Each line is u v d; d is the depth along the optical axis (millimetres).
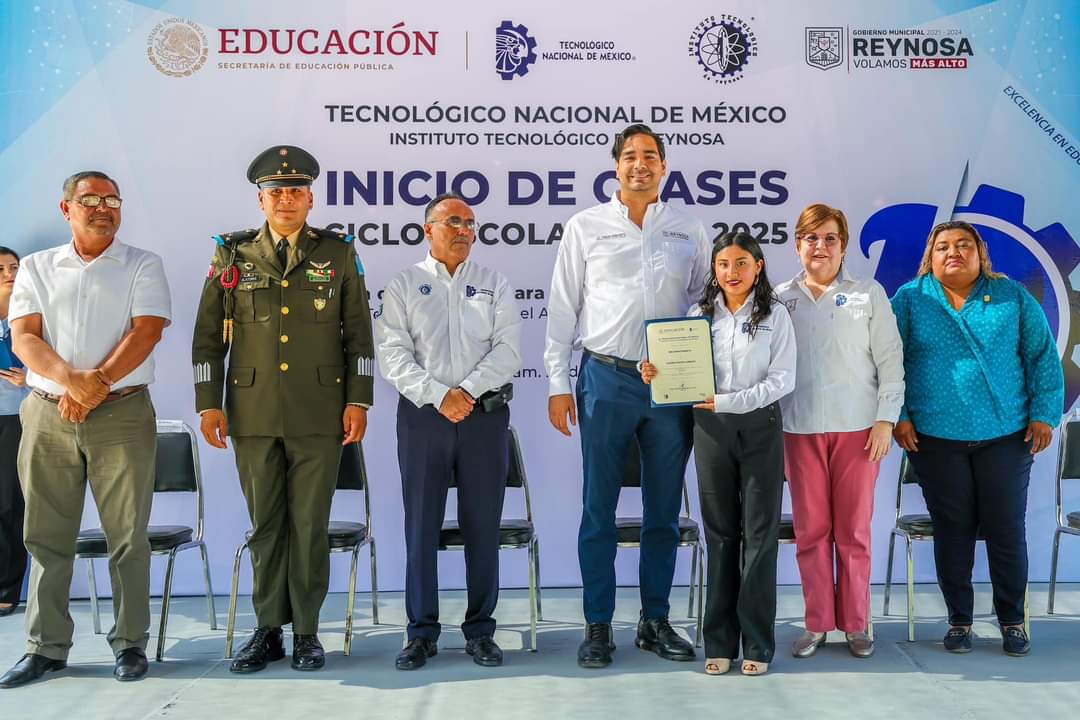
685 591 4402
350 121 4355
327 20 4340
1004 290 3508
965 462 3463
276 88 4336
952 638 3469
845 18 4387
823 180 4402
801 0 4375
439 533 3428
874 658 3369
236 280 3332
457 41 4359
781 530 3627
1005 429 3428
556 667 3289
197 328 3373
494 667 3293
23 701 2951
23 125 4281
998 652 3432
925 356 3518
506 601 4254
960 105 4402
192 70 4316
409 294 3439
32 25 4277
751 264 3227
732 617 3234
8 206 4285
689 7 4367
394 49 4355
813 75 4383
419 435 3355
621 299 3389
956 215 4410
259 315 3314
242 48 4328
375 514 4391
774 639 3303
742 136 4387
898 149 4402
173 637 3727
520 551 4469
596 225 3479
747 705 2879
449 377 3408
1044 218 4418
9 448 4156
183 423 3928
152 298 3299
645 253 3412
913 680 3117
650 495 3420
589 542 3408
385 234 4371
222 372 3385
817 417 3404
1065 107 4406
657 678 3154
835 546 3498
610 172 4391
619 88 4375
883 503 4406
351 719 2779
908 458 3799
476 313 3441
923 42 4387
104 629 3838
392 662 3363
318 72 4344
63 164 4297
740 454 3193
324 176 4355
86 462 3281
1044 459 4426
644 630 3486
